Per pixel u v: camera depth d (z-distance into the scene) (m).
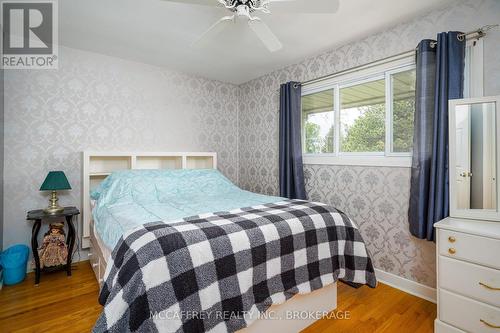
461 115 1.78
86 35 2.41
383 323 1.72
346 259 1.84
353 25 2.21
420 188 1.96
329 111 2.86
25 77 2.47
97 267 2.18
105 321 1.04
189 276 1.16
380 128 2.42
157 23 2.19
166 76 3.31
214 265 1.23
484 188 1.71
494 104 1.70
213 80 3.73
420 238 1.97
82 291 2.12
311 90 2.96
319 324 1.71
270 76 3.44
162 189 2.57
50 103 2.59
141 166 3.19
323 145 2.93
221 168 3.85
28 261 2.48
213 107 3.74
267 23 2.16
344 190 2.62
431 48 1.94
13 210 2.44
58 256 2.40
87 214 2.64
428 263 2.04
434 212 1.88
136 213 1.80
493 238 1.39
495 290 1.39
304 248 1.61
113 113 2.94
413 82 2.19
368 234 2.42
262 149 3.59
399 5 1.92
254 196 2.59
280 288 1.46
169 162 3.40
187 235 1.26
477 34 1.77
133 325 1.01
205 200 2.36
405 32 2.15
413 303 1.97
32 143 2.51
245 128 3.87
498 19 1.71
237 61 3.04
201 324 1.14
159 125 3.27
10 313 1.81
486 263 1.41
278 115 3.34
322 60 2.79
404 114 2.25
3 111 2.37
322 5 1.60
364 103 2.54
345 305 1.94
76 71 2.72
